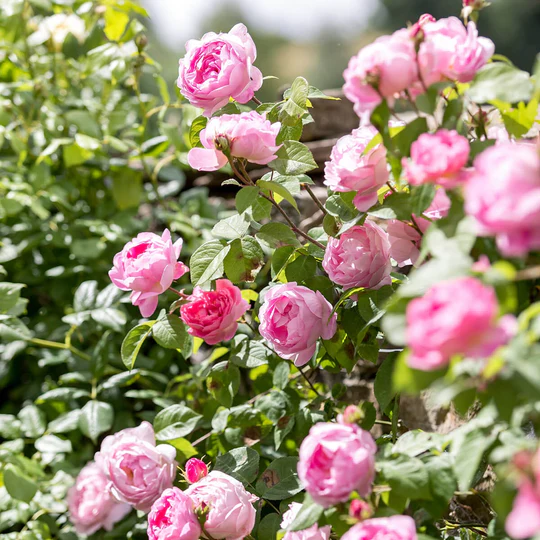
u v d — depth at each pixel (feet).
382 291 3.69
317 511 2.93
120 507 5.04
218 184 7.55
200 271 4.00
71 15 7.46
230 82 3.89
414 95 2.97
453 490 2.87
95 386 5.93
